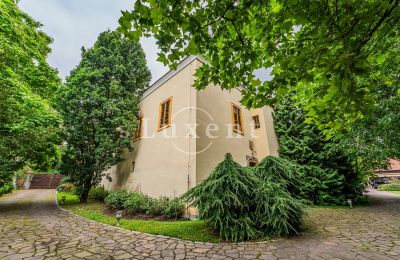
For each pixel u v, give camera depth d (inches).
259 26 104.2
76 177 438.0
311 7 77.5
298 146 486.9
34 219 307.0
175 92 404.8
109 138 441.1
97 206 421.1
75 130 436.1
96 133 443.8
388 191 1013.8
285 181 257.6
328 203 442.3
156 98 465.4
